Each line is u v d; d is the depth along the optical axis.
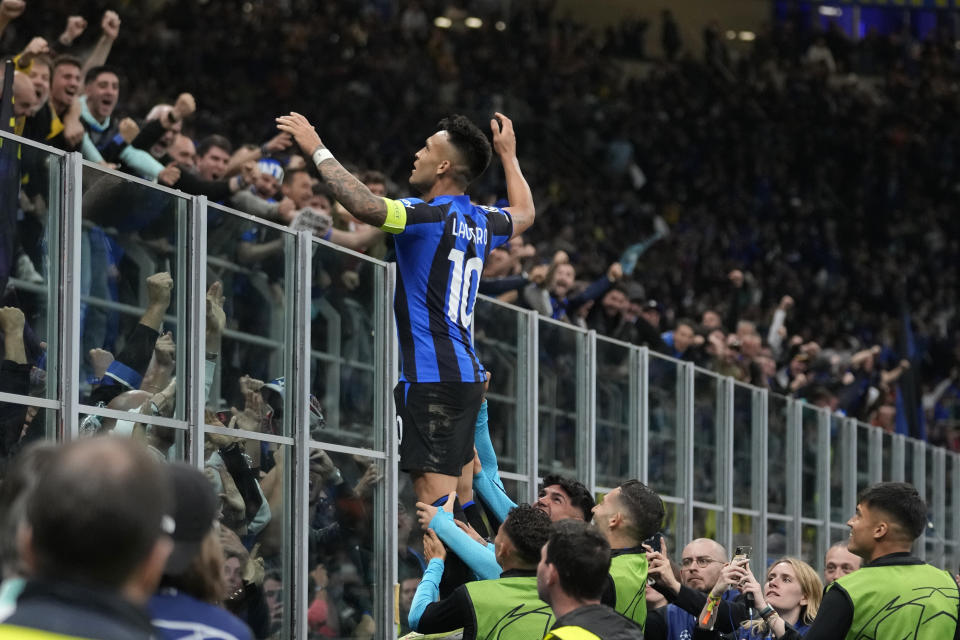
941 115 56.53
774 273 45.00
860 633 8.50
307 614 9.91
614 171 48.22
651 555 9.16
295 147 20.67
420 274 8.80
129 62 37.44
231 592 9.08
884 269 49.03
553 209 43.09
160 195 8.91
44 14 36.09
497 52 50.38
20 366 7.82
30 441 7.88
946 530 27.81
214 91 38.66
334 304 10.59
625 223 44.91
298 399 10.07
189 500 5.00
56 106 12.45
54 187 8.12
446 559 9.53
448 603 8.25
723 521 17.59
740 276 26.09
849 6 59.81
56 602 3.50
